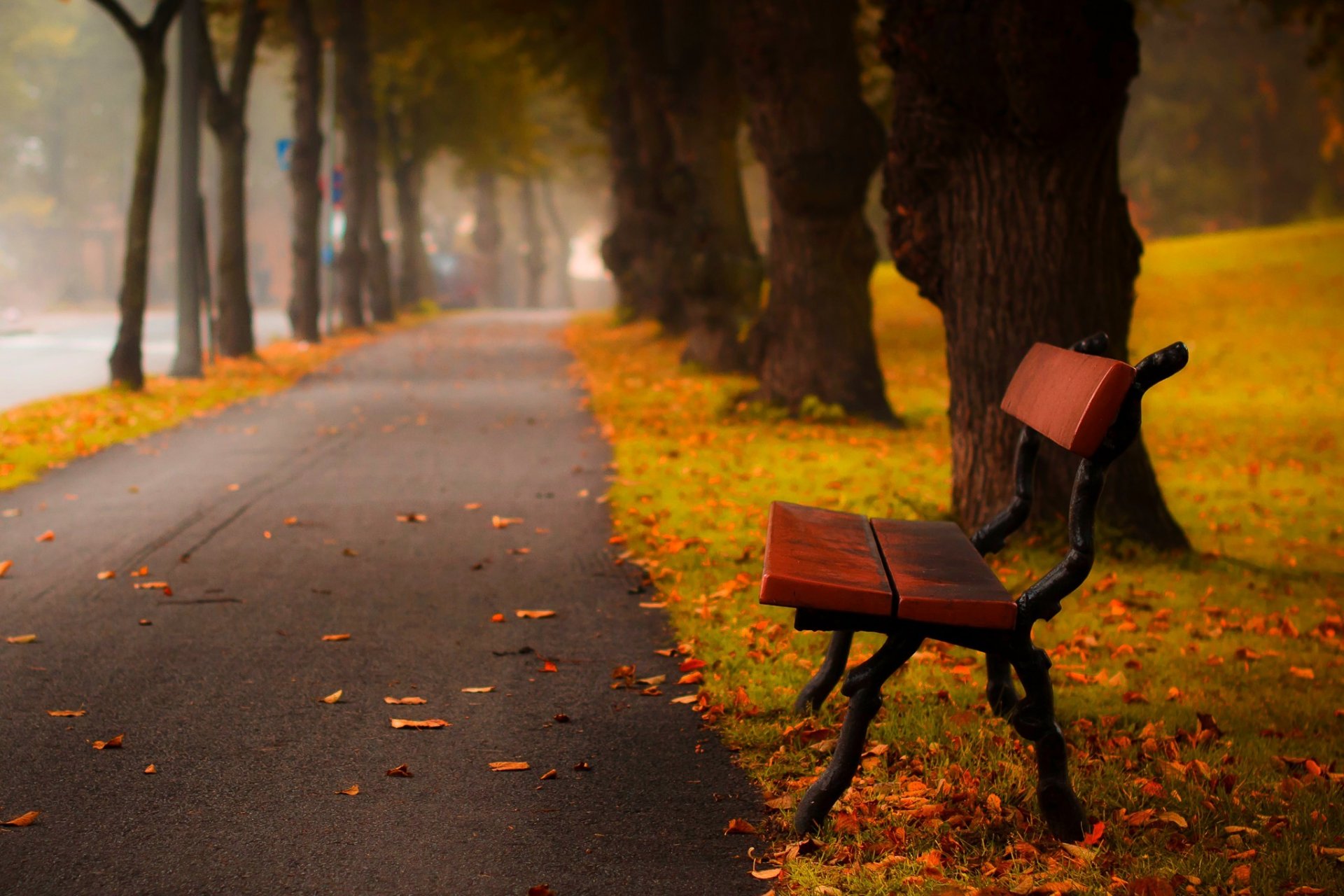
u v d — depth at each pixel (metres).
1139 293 32.75
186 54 19.91
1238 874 3.36
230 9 25.00
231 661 5.53
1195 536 9.29
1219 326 27.77
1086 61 7.45
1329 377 21.28
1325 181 55.91
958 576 3.88
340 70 34.44
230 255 23.81
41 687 5.13
